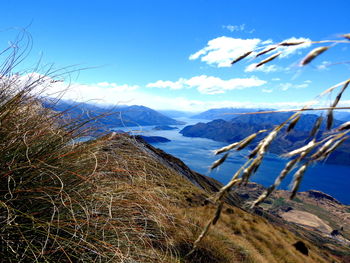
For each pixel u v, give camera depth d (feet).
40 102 9.42
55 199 7.68
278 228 71.41
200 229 18.69
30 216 6.93
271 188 2.46
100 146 9.89
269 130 2.76
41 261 6.80
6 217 6.68
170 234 14.79
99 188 9.19
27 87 8.64
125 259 8.43
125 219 9.62
